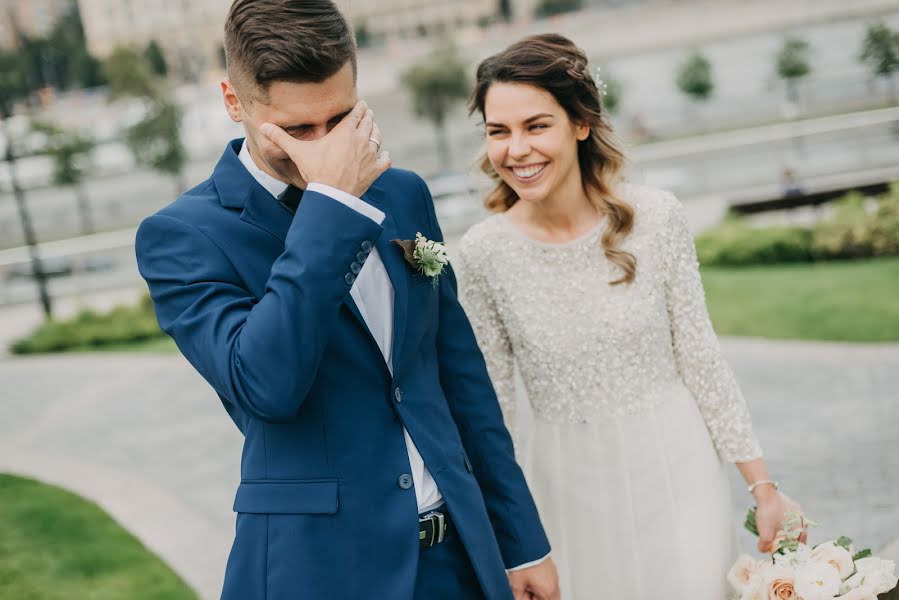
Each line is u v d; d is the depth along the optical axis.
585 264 2.42
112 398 9.30
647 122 39.41
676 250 2.41
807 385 6.55
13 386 10.64
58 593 4.27
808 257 11.55
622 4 57.66
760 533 2.41
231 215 1.74
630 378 2.40
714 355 2.43
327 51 1.55
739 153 24.30
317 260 1.55
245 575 1.73
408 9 78.00
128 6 74.38
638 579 2.41
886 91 33.88
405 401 1.81
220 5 72.50
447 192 21.86
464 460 1.91
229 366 1.56
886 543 3.97
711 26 44.97
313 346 1.54
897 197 11.41
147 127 29.19
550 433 2.50
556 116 2.30
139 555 4.79
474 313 2.55
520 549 2.05
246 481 1.77
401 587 1.69
